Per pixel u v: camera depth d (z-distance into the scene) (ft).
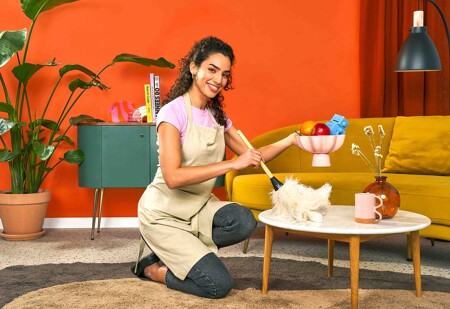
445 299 8.80
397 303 8.61
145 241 9.47
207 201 9.49
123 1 15.37
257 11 15.46
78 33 15.33
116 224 15.53
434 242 13.23
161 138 8.84
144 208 9.37
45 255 12.19
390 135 13.65
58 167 15.44
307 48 15.49
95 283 9.73
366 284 9.63
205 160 9.21
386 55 14.97
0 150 13.85
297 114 15.56
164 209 9.23
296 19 15.46
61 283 9.86
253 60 15.51
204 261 8.80
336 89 15.51
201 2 15.42
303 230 8.09
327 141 8.64
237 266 10.87
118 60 14.23
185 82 9.20
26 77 13.76
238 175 13.24
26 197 13.87
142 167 14.07
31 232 14.10
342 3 15.43
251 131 15.60
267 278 9.05
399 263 11.27
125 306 8.51
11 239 13.92
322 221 8.46
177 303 8.61
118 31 15.37
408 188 10.93
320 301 8.70
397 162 13.10
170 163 8.67
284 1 15.44
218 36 15.46
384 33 14.85
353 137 13.89
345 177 12.10
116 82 15.38
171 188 8.70
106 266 11.04
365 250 12.42
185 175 8.54
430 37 14.33
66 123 15.37
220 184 14.15
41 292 9.27
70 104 15.37
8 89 15.30
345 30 15.44
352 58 15.46
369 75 15.07
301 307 8.42
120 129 14.02
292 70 15.52
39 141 14.16
